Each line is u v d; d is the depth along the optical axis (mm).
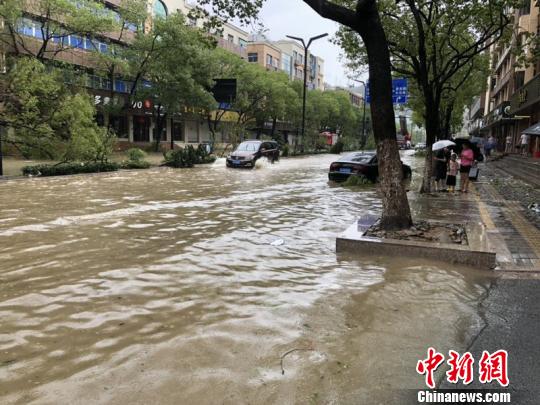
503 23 13562
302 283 5484
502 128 46125
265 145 27953
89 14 27406
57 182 16250
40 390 3088
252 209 11102
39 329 4109
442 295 5078
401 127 76688
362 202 12477
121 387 3129
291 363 3502
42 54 27938
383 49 7613
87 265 6121
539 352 3701
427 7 14883
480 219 9820
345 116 67625
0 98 17641
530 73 29719
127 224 8953
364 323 4305
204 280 5559
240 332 4059
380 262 6379
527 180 17969
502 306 4754
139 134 43875
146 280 5527
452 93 25672
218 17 10445
